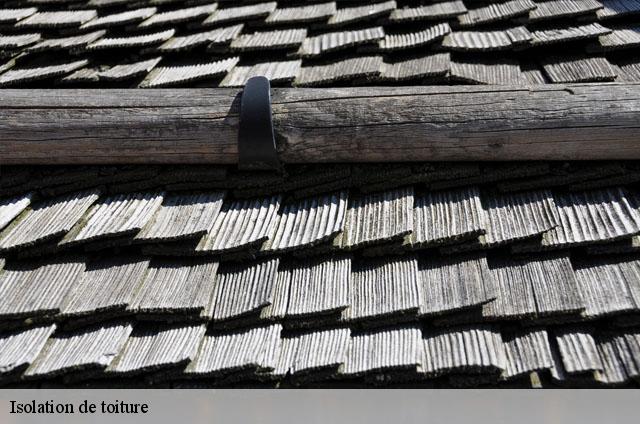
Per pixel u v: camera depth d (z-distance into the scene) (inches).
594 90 83.3
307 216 84.7
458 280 78.2
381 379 72.2
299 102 84.9
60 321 76.6
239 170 89.4
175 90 88.5
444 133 82.8
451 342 74.0
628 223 79.2
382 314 75.4
